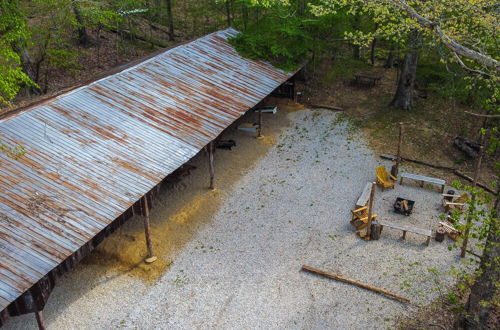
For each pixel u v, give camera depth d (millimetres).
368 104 24875
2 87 14828
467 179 18250
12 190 11492
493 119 19641
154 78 18438
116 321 12391
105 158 13539
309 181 18828
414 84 25312
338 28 24531
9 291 9344
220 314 12570
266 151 21453
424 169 19141
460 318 11227
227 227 16234
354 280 13391
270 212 16969
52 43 23172
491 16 11828
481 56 11070
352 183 18469
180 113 16922
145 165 13836
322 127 23141
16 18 17969
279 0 20484
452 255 14258
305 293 13125
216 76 20266
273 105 25828
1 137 12922
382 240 15148
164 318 12492
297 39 24297
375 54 31672
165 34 34344
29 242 10422
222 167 20031
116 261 14500
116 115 15539
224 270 14172
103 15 24141
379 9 13156
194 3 34969
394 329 11758
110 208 11953
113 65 27359
